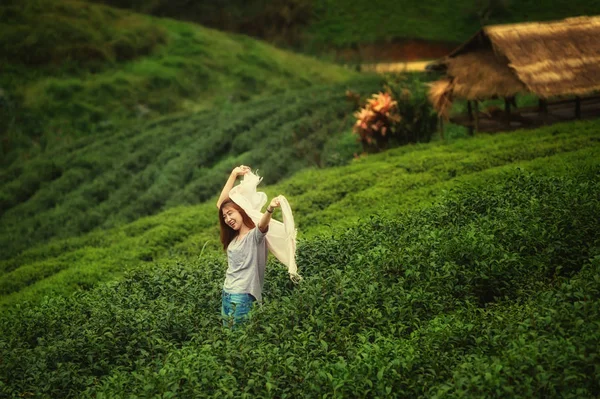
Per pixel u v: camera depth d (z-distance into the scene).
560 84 21.41
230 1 58.44
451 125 27.58
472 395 6.14
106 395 7.07
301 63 49.28
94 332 8.86
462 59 24.02
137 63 44.56
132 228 21.06
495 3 50.69
